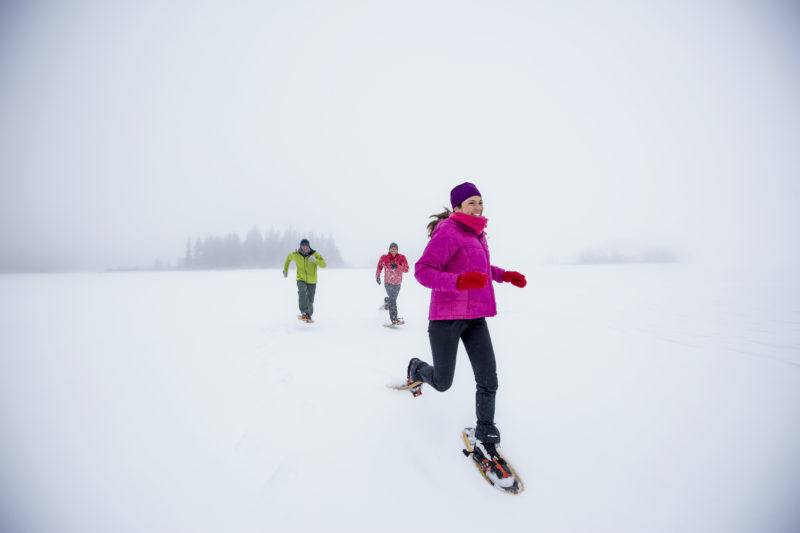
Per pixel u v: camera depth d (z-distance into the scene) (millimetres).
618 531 1418
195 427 2236
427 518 1465
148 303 9742
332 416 2328
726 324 5406
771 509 1531
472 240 1886
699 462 1870
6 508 1519
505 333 5070
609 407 2521
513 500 1579
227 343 4598
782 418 2352
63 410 2537
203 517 1468
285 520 1442
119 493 1624
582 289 11758
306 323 6250
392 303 5914
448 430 2162
